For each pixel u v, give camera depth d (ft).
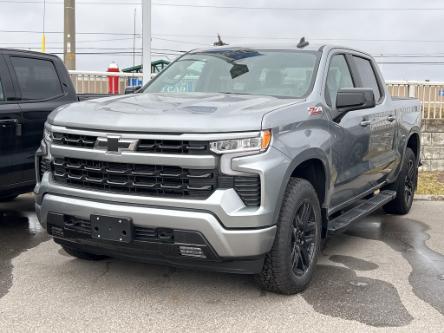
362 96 15.88
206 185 12.61
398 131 22.49
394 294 14.80
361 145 18.34
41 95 21.61
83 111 14.32
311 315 13.35
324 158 15.31
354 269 16.98
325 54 17.58
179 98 15.61
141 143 12.99
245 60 18.13
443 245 20.10
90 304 13.83
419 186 32.40
